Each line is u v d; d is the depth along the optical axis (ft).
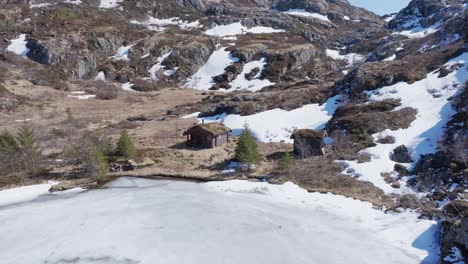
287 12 587.68
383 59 278.87
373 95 165.07
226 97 236.43
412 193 100.58
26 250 78.33
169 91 293.23
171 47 355.36
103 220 92.12
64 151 137.49
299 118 173.27
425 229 83.82
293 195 107.04
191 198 106.22
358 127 139.95
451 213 81.66
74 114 210.59
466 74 151.33
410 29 410.31
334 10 618.85
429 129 127.13
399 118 138.41
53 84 269.44
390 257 75.41
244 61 340.18
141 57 340.80
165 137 167.84
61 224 90.07
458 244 70.59
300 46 363.35
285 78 311.88
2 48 306.96
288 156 123.13
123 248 78.89
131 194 109.91
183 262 73.77
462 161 101.55
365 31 489.26
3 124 179.93
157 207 99.96
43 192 112.37
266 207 99.71
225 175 123.85
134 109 230.68
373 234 84.58
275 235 84.28
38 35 321.52
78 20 363.35
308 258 75.20
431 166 107.65
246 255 76.23
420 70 171.22
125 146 134.31
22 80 262.06
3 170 124.47
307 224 89.61
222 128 156.87
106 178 123.85
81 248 78.84
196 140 154.81
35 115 200.34
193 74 332.60
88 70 309.42
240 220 91.86
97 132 173.27
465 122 118.62
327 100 184.55
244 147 127.95
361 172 113.91
